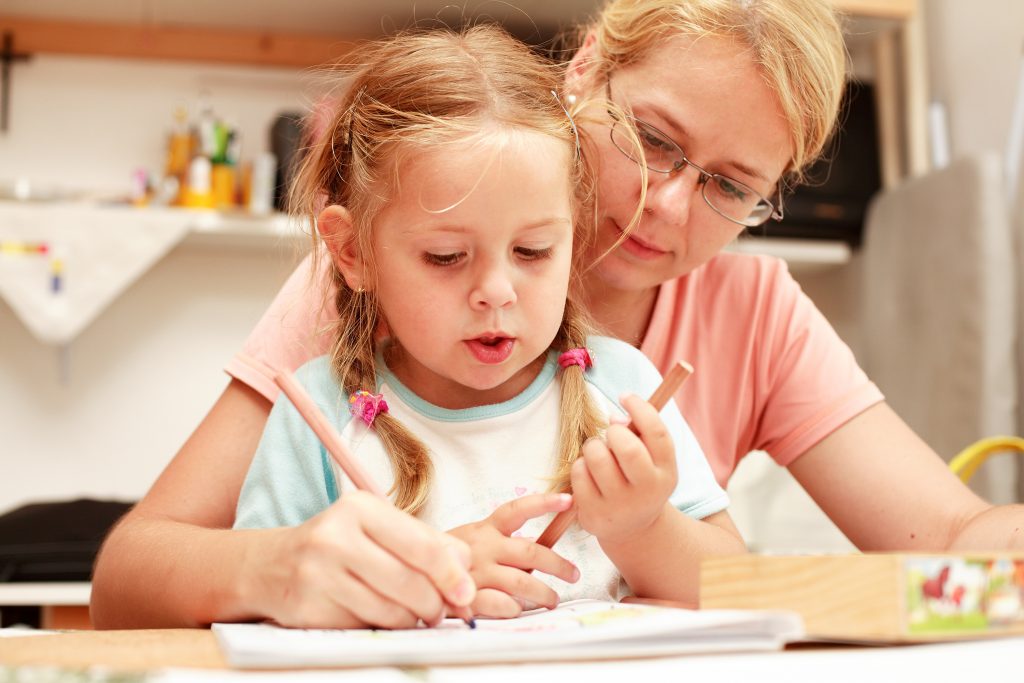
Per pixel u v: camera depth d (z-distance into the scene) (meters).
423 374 0.91
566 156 0.85
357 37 2.59
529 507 0.74
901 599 0.50
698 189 1.02
